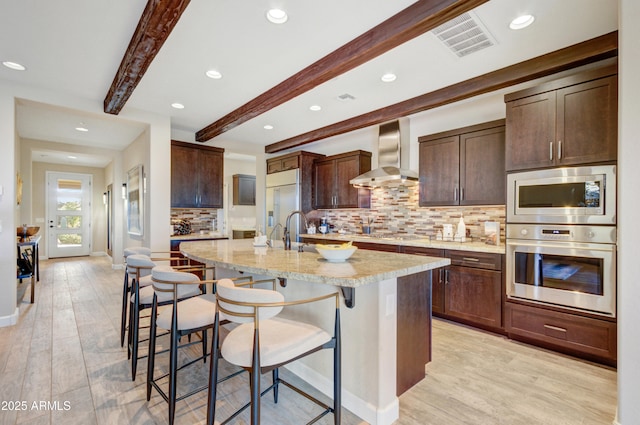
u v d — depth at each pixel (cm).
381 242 403
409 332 205
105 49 259
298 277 157
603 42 232
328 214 571
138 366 238
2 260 316
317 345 152
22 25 225
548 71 263
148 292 240
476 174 346
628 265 163
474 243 352
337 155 521
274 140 575
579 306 247
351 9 207
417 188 443
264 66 286
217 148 530
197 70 293
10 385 210
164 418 177
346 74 298
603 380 220
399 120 431
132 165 581
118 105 348
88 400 194
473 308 317
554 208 259
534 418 179
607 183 233
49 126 486
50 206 805
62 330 310
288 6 203
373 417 173
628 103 162
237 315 133
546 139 264
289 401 196
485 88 297
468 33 229
